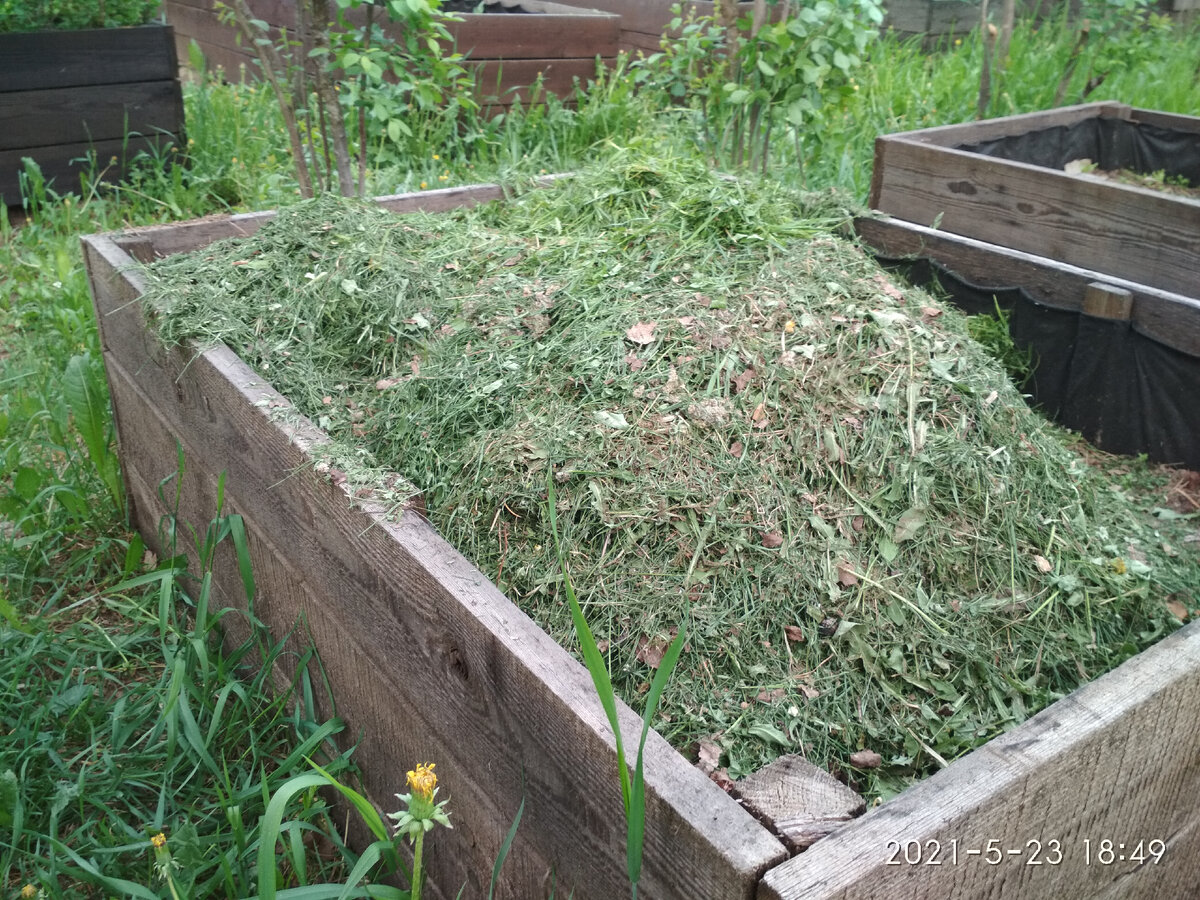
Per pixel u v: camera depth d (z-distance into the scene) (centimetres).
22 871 216
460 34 648
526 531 199
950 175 457
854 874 109
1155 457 284
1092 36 719
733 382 218
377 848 153
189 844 197
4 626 281
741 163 444
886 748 171
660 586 186
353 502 186
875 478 204
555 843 148
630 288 251
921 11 909
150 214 570
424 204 341
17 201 577
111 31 571
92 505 347
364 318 266
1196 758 156
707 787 122
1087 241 414
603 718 133
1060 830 136
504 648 147
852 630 184
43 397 375
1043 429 244
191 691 240
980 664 182
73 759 236
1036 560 201
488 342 247
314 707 232
